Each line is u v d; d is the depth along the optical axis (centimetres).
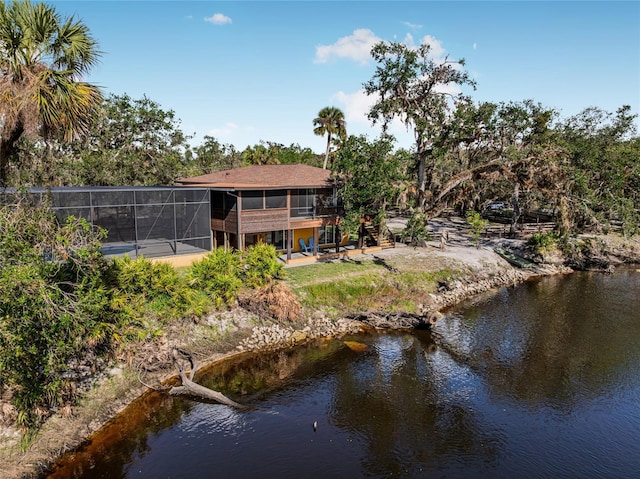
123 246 2730
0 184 1529
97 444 1325
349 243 3666
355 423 1487
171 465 1252
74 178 3525
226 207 2825
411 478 1230
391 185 2933
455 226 5141
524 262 3712
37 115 1382
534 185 3497
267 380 1767
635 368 1909
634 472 1271
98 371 1587
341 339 2188
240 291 2211
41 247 1287
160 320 1902
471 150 4425
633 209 4116
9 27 1369
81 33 1477
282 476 1221
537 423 1508
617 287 3203
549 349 2100
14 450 1208
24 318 1100
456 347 2116
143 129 4250
